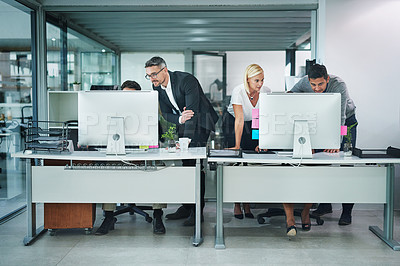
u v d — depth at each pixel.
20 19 4.75
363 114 4.74
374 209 4.82
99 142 3.52
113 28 5.14
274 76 5.09
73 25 5.14
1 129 4.41
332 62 4.73
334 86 4.75
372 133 4.75
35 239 3.71
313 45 5.04
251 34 5.07
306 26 5.05
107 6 5.07
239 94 5.12
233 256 3.32
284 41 5.07
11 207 4.60
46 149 3.64
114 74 5.17
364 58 4.71
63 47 5.17
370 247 3.54
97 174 3.58
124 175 3.58
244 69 5.10
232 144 5.16
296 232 3.75
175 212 4.56
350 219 4.23
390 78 4.72
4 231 3.96
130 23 5.13
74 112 5.25
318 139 3.49
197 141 5.17
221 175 3.56
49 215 3.80
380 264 3.15
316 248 3.52
